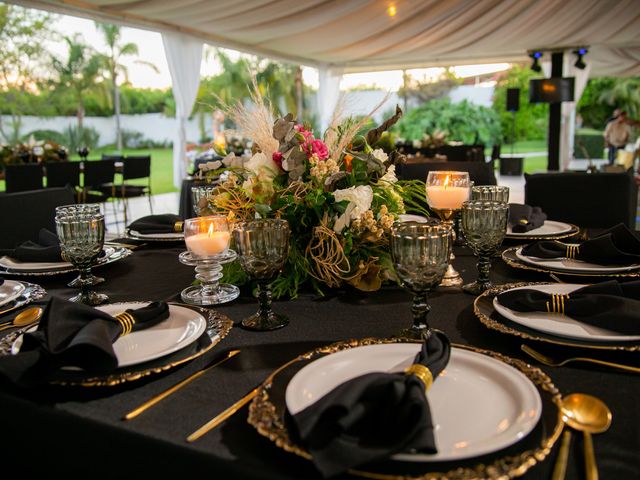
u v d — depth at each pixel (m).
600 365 0.75
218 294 1.16
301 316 1.02
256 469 0.48
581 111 13.82
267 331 0.94
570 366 0.75
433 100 15.99
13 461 0.62
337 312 1.04
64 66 11.77
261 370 0.77
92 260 1.19
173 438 0.59
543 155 16.59
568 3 7.54
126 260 1.54
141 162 7.10
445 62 11.07
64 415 0.59
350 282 1.16
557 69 9.99
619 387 0.69
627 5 7.61
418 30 8.77
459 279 1.24
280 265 0.96
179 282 1.29
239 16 7.20
